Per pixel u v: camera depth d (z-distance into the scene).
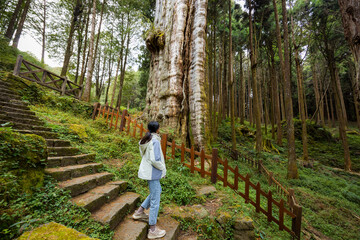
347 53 15.64
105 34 15.70
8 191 1.77
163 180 3.92
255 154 11.93
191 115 7.52
